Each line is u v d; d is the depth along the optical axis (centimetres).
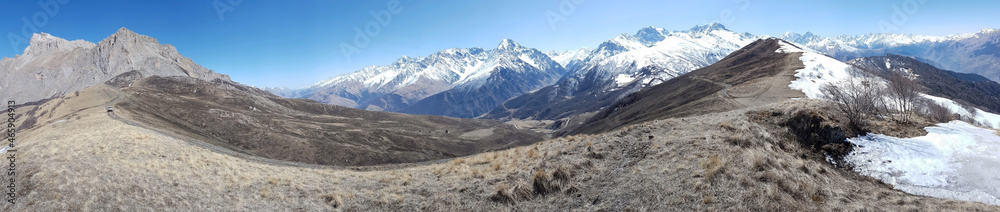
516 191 1995
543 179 2045
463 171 2552
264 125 15262
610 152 2433
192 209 1792
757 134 2417
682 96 15388
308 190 2231
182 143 4350
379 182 2456
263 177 2527
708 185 1691
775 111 2903
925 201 1728
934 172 1998
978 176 1878
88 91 16062
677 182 1795
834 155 2336
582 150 2539
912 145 2358
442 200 1991
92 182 1916
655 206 1645
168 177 2248
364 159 12588
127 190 1892
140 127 6800
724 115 3139
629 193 1803
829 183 1869
